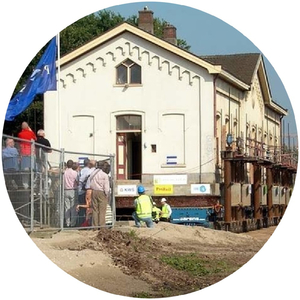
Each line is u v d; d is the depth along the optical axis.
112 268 20.67
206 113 39.44
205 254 23.89
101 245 22.08
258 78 45.09
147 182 39.22
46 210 22.92
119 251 21.91
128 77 40.16
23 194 21.64
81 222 24.41
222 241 26.50
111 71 40.16
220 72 39.22
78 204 24.36
